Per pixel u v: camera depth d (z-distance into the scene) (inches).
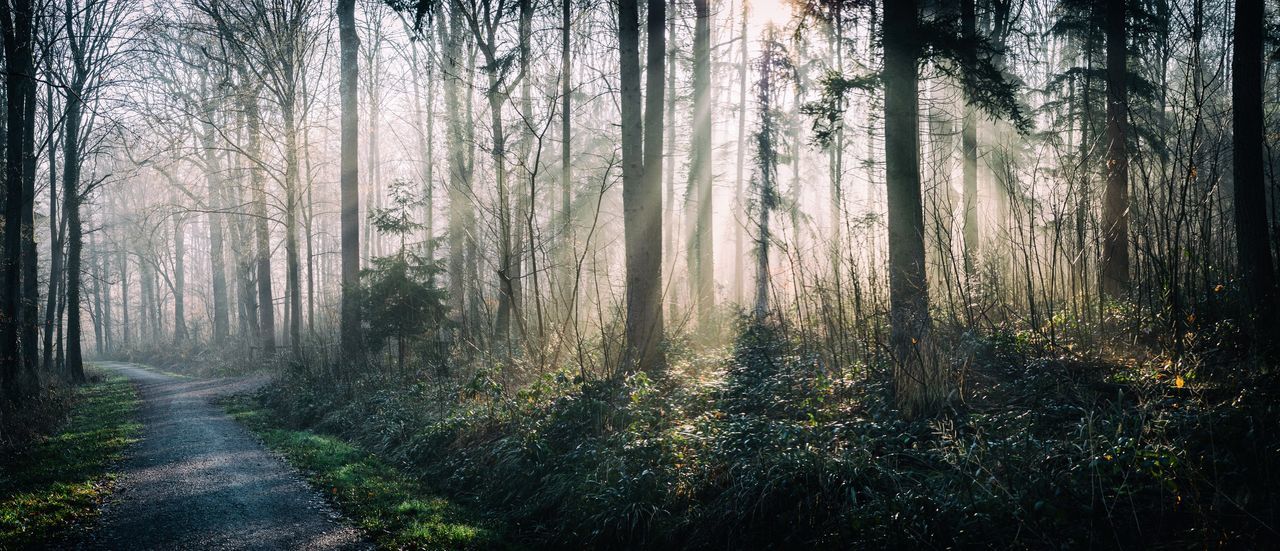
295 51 972.6
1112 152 472.1
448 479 354.0
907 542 199.0
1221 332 293.4
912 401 290.0
